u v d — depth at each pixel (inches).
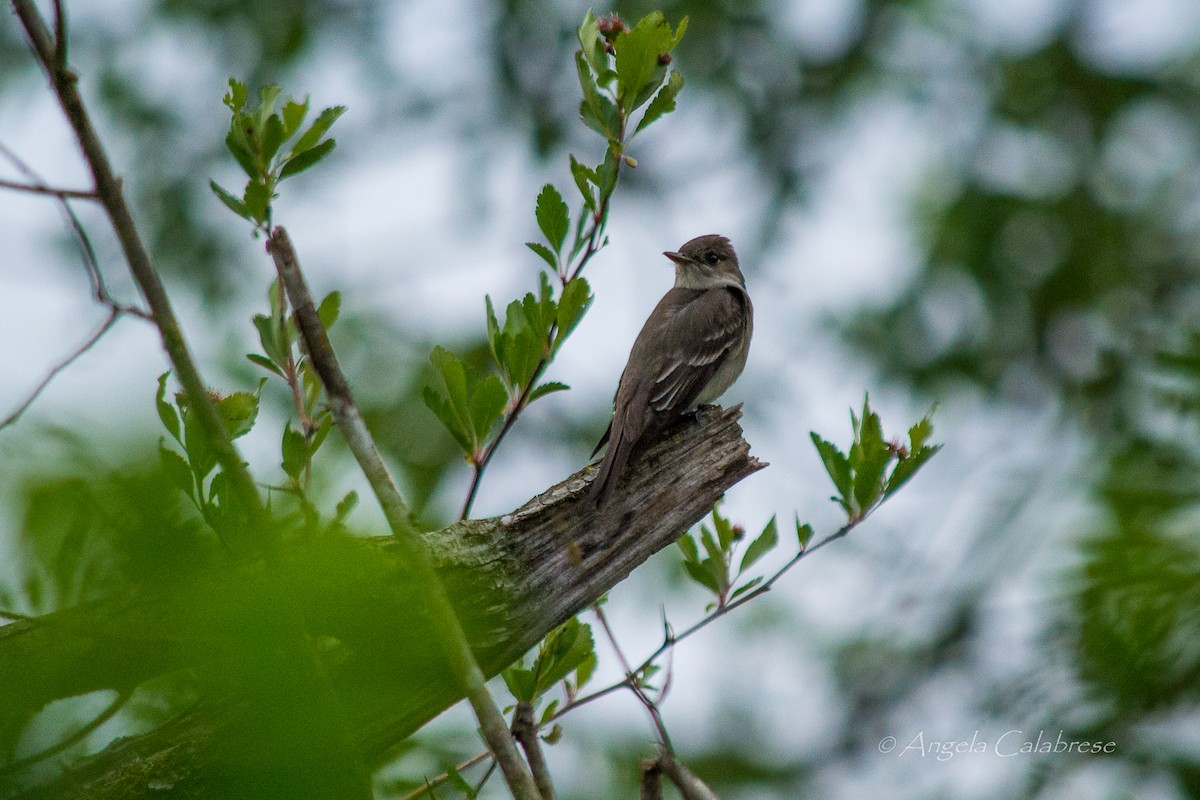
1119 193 764.0
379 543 234.7
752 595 305.0
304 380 271.6
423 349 651.5
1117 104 753.6
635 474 294.0
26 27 207.6
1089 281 734.5
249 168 251.3
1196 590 322.7
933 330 732.0
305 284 233.1
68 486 170.7
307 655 179.8
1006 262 734.5
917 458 302.0
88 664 205.5
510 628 267.3
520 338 266.2
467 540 263.9
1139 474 344.2
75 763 222.4
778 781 682.2
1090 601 335.3
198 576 171.0
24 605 173.9
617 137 273.7
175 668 206.4
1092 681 379.9
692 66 733.9
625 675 298.8
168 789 218.1
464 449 268.1
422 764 333.7
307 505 218.5
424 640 230.2
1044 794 453.4
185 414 232.2
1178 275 736.3
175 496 174.2
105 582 172.2
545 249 272.5
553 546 275.6
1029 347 742.5
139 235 211.9
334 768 181.0
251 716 180.7
